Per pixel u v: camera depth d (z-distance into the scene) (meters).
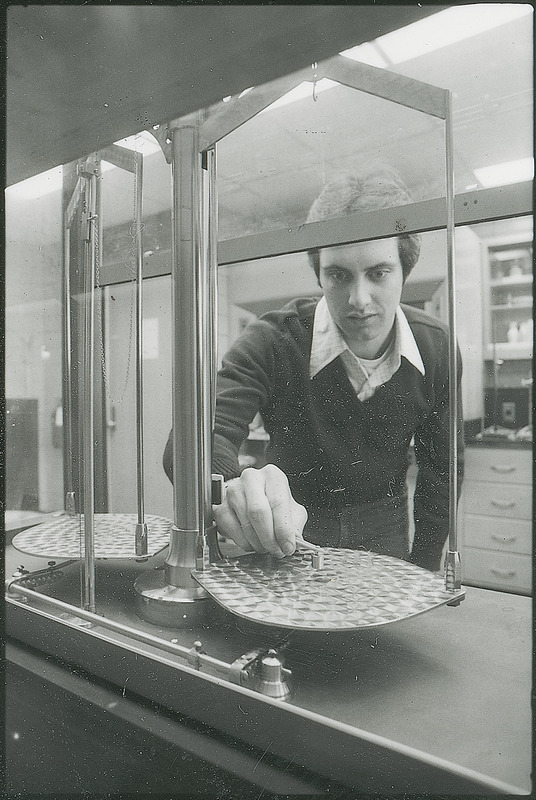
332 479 0.70
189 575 0.50
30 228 0.71
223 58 0.47
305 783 0.33
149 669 0.41
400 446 0.70
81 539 0.59
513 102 0.55
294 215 0.75
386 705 0.35
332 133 0.69
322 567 0.50
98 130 0.56
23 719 0.39
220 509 0.52
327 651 0.43
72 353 0.68
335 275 0.75
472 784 0.29
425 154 0.64
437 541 0.65
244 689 0.37
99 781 0.33
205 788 0.33
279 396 0.75
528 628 0.46
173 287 0.50
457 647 0.43
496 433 1.17
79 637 0.46
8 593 0.54
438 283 0.80
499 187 0.59
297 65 0.47
